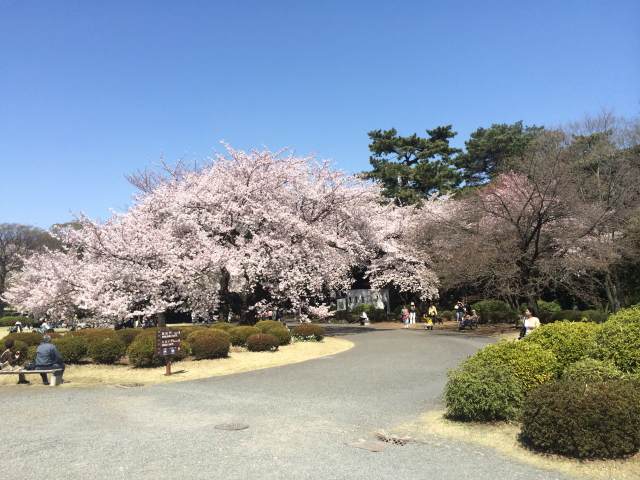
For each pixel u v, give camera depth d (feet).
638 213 75.00
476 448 20.84
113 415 27.14
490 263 76.89
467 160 153.89
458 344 63.41
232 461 18.79
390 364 46.06
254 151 77.46
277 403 29.84
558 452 19.44
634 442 18.49
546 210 72.54
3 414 27.94
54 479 16.92
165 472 17.53
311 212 85.15
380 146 150.61
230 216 73.87
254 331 60.39
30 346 52.70
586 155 90.68
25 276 84.43
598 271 80.84
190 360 49.01
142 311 65.62
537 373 25.30
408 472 17.84
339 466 18.35
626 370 22.98
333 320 130.62
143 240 67.62
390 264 114.62
